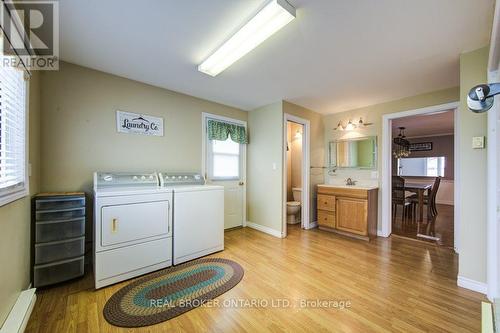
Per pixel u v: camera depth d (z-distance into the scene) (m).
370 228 3.28
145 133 2.81
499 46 1.44
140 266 2.15
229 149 3.80
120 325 1.48
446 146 6.57
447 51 1.99
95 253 1.91
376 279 2.11
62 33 1.76
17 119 1.57
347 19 1.58
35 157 1.98
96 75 2.45
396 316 1.58
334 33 1.75
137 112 2.74
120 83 2.61
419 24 1.63
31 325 1.46
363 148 3.77
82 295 1.82
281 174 3.44
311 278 2.12
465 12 1.49
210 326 1.49
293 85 2.82
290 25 1.65
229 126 3.72
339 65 2.28
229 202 3.79
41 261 1.88
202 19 1.61
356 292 1.89
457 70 2.36
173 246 2.40
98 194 1.93
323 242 3.18
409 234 3.57
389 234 3.50
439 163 6.70
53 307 1.66
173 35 1.81
